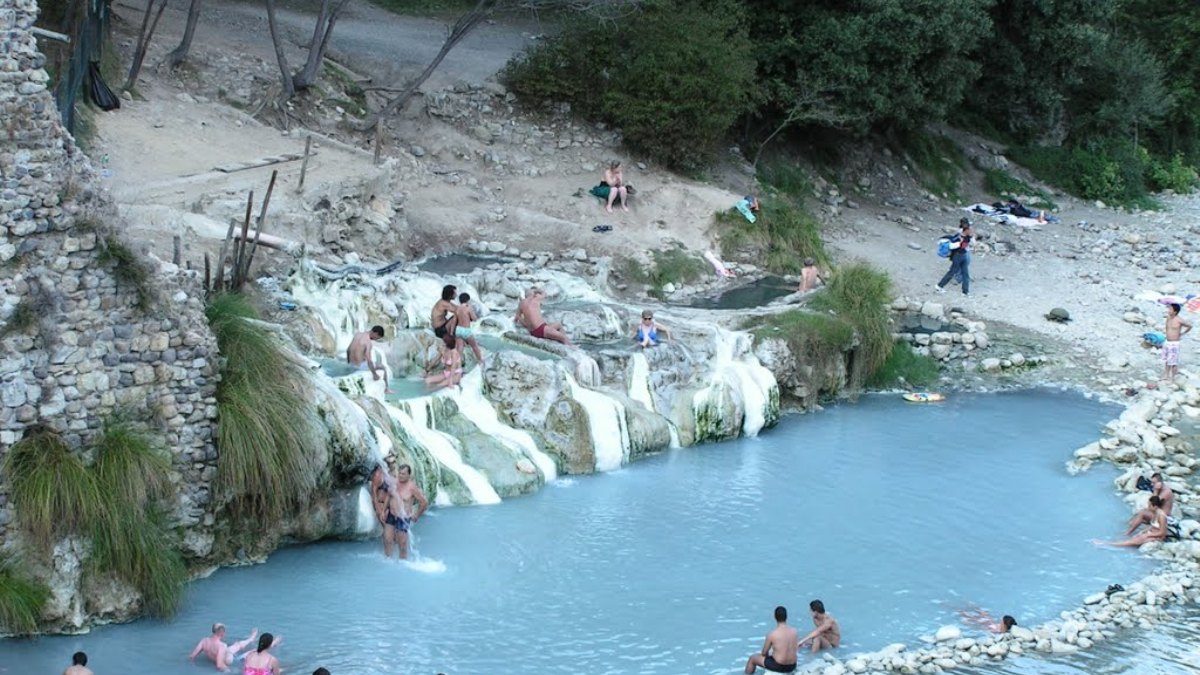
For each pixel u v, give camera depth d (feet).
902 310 109.60
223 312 64.13
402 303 84.89
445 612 60.08
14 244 55.01
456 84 122.62
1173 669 58.03
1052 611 63.52
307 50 120.57
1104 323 109.60
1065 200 160.45
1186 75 190.08
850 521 72.79
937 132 158.71
